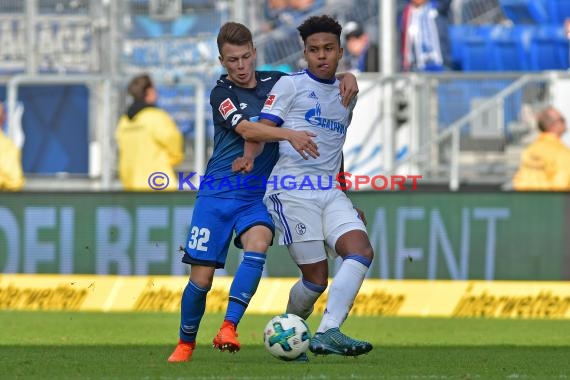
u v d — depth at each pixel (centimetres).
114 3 5784
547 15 6053
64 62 5816
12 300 4925
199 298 2422
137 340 3453
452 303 4712
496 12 6116
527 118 5431
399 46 5994
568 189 4925
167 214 4834
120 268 4875
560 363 2592
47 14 5816
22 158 5600
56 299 4891
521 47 5994
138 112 5344
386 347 3203
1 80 5494
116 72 5781
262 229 2378
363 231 2497
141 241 4853
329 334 2375
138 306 4841
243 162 2322
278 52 5841
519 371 2352
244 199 2397
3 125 5591
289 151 2502
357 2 5984
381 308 4744
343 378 2089
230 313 2333
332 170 2534
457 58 6006
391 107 5334
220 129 2412
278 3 5972
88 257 4888
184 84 5362
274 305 4775
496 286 4697
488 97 5547
